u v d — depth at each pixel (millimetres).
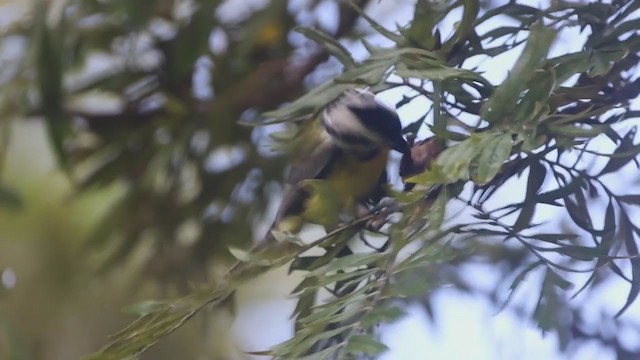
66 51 3400
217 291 1949
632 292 1993
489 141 1789
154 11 3340
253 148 3514
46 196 4234
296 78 3510
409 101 2090
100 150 3604
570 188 1930
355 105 2707
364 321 1714
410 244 2004
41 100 3340
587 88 1936
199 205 3549
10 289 3207
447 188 1827
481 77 1902
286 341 1759
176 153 3561
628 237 2139
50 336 4035
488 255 2650
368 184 2723
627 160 2031
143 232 3596
